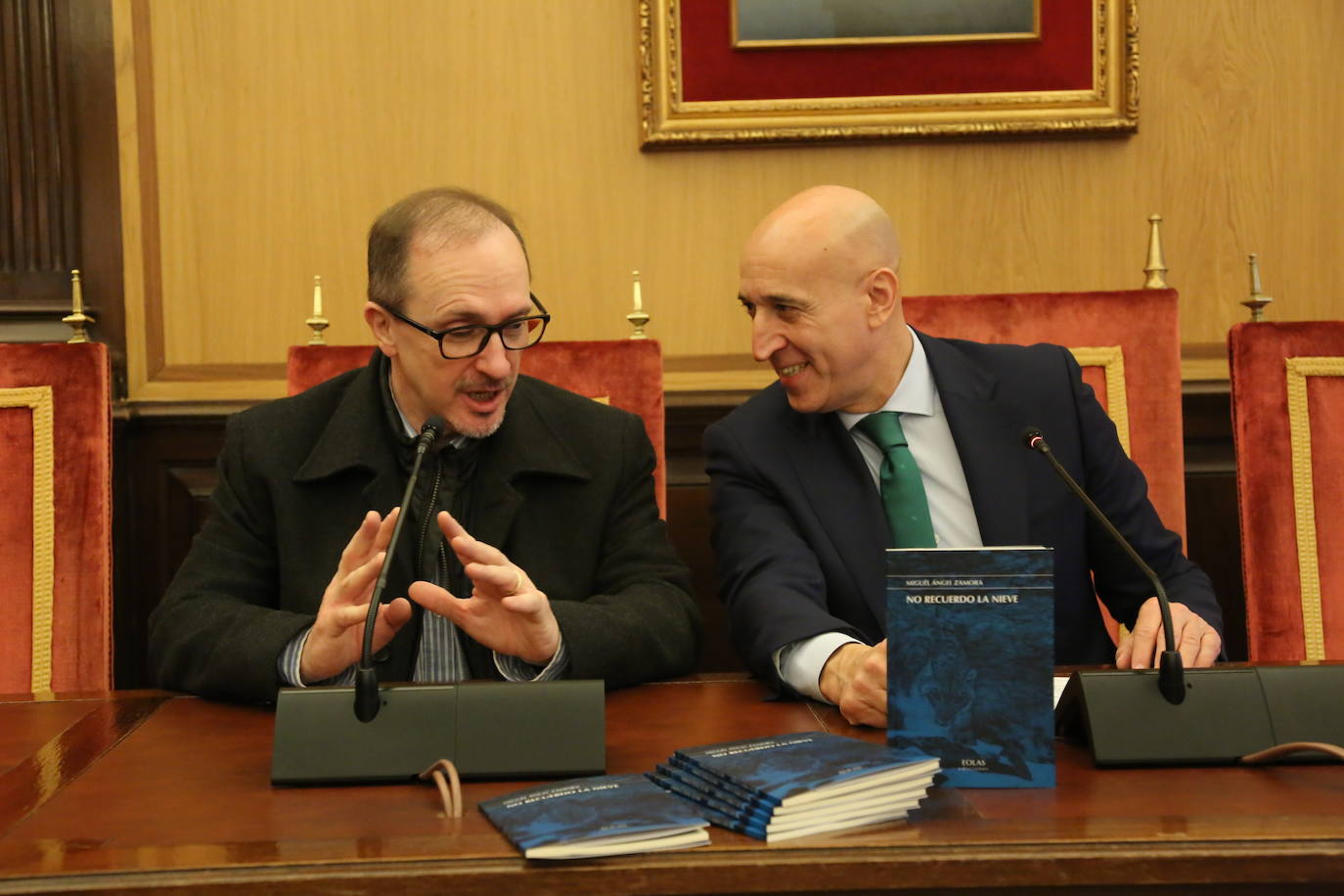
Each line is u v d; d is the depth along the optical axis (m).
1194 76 3.03
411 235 1.71
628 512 1.92
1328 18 3.02
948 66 3.00
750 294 1.92
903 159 3.05
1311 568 2.23
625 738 1.37
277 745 1.22
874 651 1.42
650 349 2.25
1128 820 1.06
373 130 3.04
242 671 1.55
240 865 0.97
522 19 3.04
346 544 1.81
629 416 1.99
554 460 1.87
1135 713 1.26
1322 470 2.24
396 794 1.18
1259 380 2.27
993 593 1.19
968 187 3.05
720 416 2.98
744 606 1.73
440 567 1.80
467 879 0.96
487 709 1.26
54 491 2.13
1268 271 3.05
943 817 1.08
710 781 1.10
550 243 3.07
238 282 3.05
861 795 1.05
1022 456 1.96
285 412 1.92
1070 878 0.98
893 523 1.92
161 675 1.70
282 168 3.04
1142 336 2.31
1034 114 2.99
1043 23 2.99
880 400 1.99
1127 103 2.98
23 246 2.99
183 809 1.14
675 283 3.07
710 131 3.00
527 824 1.02
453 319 1.69
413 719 1.25
